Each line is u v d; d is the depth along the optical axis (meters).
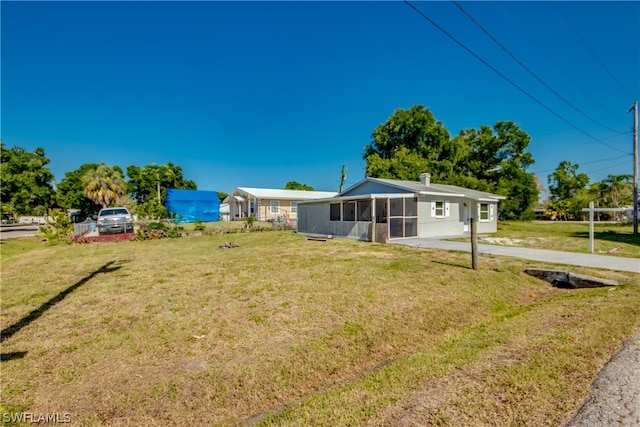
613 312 4.96
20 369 3.62
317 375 3.85
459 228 18.64
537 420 2.46
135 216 33.75
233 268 8.77
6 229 31.05
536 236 17.47
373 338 4.68
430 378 3.27
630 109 19.44
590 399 2.68
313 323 4.96
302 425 2.64
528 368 3.28
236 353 4.09
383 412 2.70
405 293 6.32
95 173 35.56
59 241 16.56
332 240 15.67
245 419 3.07
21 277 7.98
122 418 2.93
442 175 33.12
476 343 4.23
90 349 4.10
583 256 9.98
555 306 5.78
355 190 20.39
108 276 7.99
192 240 16.47
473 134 35.56
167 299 6.04
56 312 5.38
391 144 36.69
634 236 17.56
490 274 7.73
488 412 2.59
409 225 16.91
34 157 41.38
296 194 35.97
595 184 45.75
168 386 3.38
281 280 7.31
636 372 3.09
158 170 48.88
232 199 39.19
